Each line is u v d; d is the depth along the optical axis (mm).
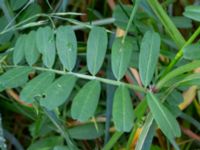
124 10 299
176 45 285
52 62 243
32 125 321
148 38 239
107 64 319
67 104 329
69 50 240
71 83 235
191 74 246
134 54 287
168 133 223
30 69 247
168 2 324
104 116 323
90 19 331
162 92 261
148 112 270
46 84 236
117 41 242
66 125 318
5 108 348
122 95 231
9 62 284
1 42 293
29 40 253
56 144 307
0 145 260
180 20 314
